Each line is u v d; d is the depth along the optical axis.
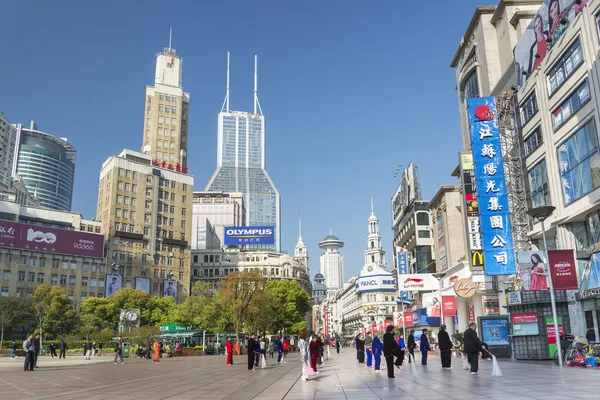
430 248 82.50
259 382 20.28
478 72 57.44
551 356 26.69
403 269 90.94
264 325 71.88
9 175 187.50
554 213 35.81
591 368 20.36
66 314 78.75
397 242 102.75
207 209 188.12
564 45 34.19
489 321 32.22
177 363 41.97
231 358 38.28
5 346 73.19
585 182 32.03
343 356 53.59
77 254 100.06
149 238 113.50
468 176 46.44
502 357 31.58
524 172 40.91
